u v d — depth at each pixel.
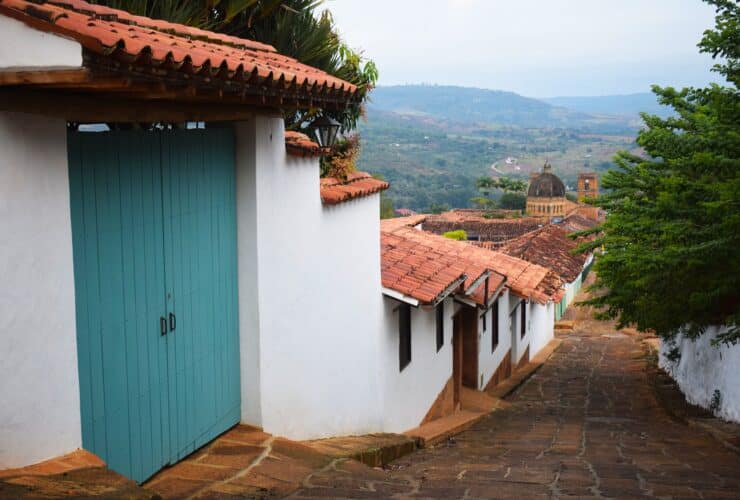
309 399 7.72
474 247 20.73
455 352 15.12
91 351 4.60
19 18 3.60
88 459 4.27
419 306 10.21
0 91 3.73
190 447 5.84
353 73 11.23
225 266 6.30
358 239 9.14
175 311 5.54
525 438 11.36
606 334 32.81
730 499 6.55
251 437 6.43
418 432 11.44
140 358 5.11
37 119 3.98
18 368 3.91
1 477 3.81
